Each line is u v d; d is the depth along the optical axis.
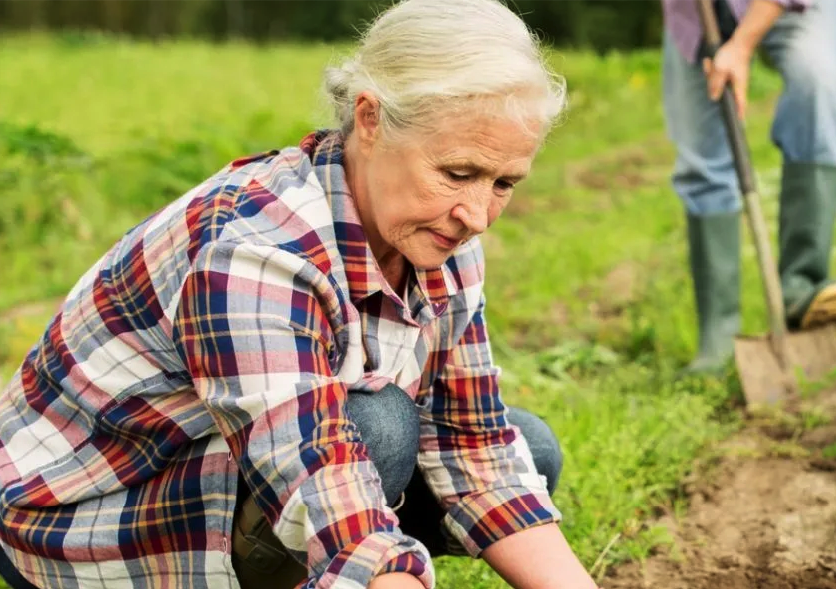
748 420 3.57
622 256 5.79
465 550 2.02
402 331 1.78
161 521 1.73
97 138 8.80
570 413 3.32
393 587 1.51
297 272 1.60
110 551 1.75
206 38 41.25
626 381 3.86
